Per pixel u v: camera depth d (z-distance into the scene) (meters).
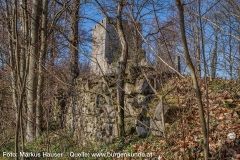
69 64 7.29
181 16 2.61
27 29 5.21
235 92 6.00
